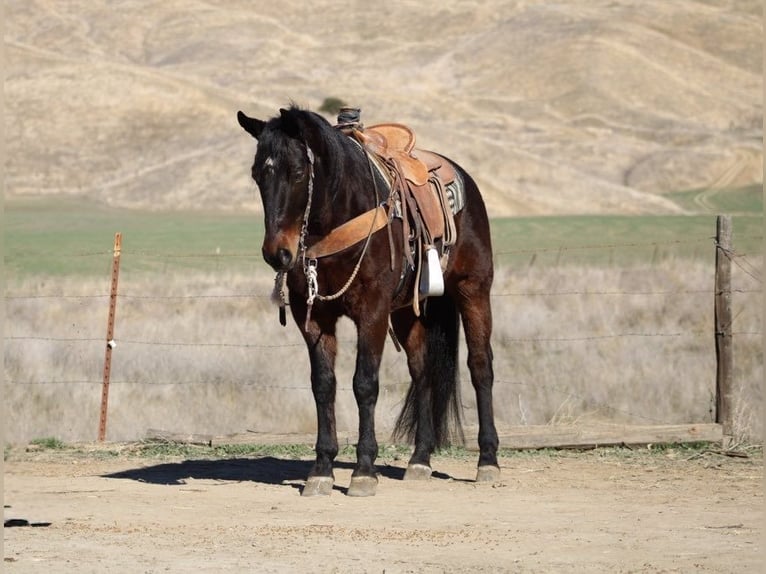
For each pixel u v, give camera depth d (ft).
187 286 86.69
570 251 140.87
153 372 55.52
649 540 28.58
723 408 45.06
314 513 32.83
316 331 35.58
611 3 646.33
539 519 31.68
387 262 35.19
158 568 25.43
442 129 333.83
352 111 37.78
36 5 641.40
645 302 75.05
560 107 508.94
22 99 343.46
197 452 44.86
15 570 25.09
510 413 48.96
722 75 564.71
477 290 39.86
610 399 50.78
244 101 361.51
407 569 25.49
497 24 632.79
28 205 261.44
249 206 265.75
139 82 352.49
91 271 113.80
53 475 39.78
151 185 282.97
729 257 44.88
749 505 33.86
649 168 389.19
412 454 42.09
